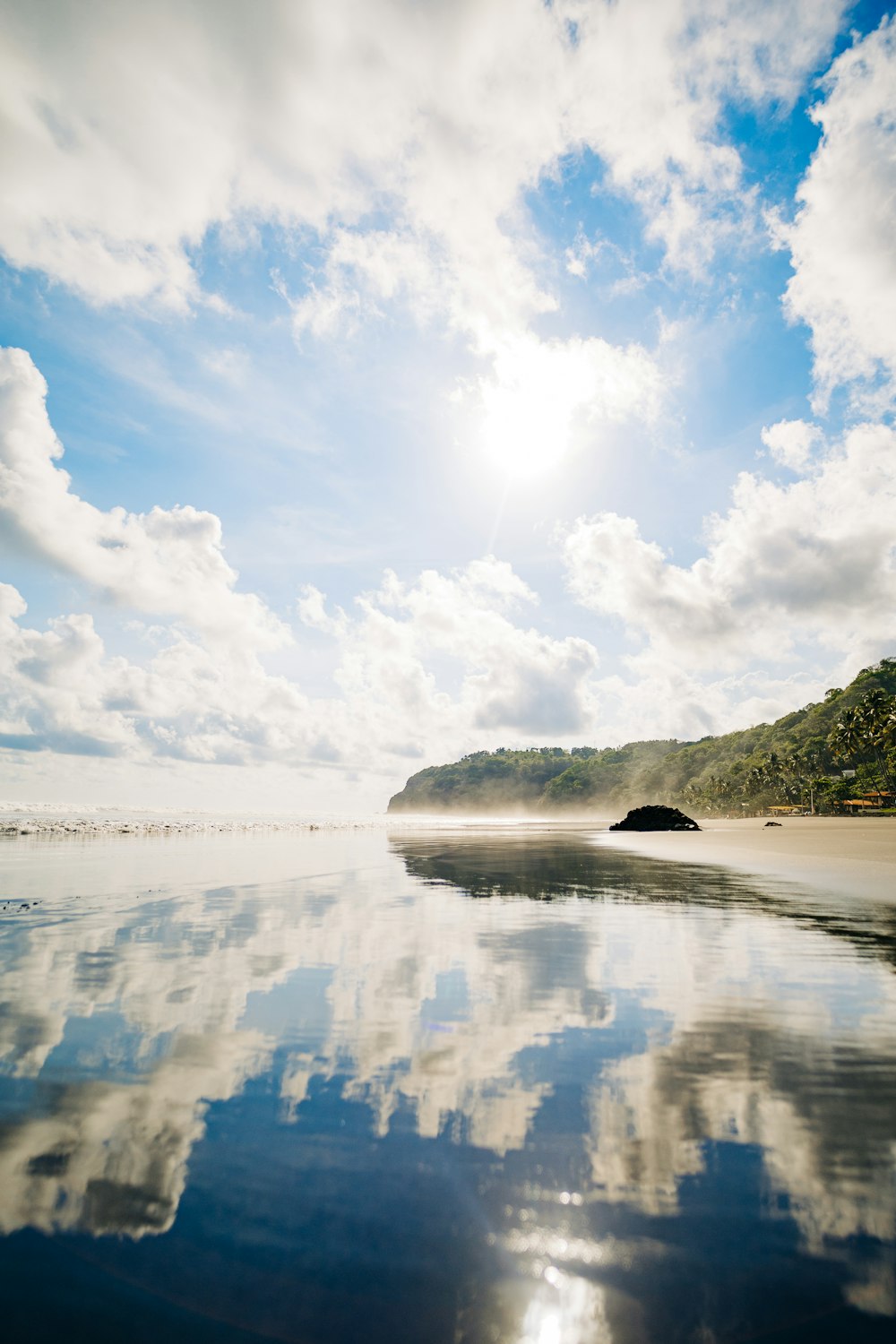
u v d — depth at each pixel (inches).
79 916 405.7
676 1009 228.4
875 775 5546.3
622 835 2022.6
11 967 276.5
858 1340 84.4
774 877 691.4
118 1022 207.9
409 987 252.1
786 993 248.7
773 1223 109.0
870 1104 155.2
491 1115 148.4
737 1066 178.1
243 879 623.8
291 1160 127.5
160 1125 141.1
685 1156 131.4
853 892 561.3
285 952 310.2
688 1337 84.8
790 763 6427.2
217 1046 189.2
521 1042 195.0
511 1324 86.4
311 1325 86.6
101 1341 83.0
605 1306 90.5
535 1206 112.9
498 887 581.3
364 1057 181.9
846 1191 118.9
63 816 2377.0
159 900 478.9
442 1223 108.7
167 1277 95.2
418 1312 89.4
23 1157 126.9
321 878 638.5
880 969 285.9
